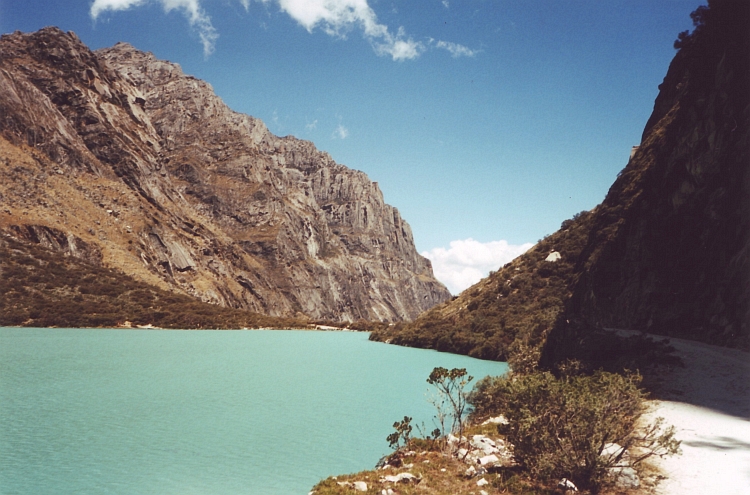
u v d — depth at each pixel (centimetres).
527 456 1953
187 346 9081
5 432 3250
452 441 2442
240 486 2395
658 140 7231
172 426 3534
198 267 19300
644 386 2934
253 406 4322
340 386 5512
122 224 17088
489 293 10631
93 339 9031
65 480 2452
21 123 16938
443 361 8038
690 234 4900
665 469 1856
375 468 2398
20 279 11681
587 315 5962
